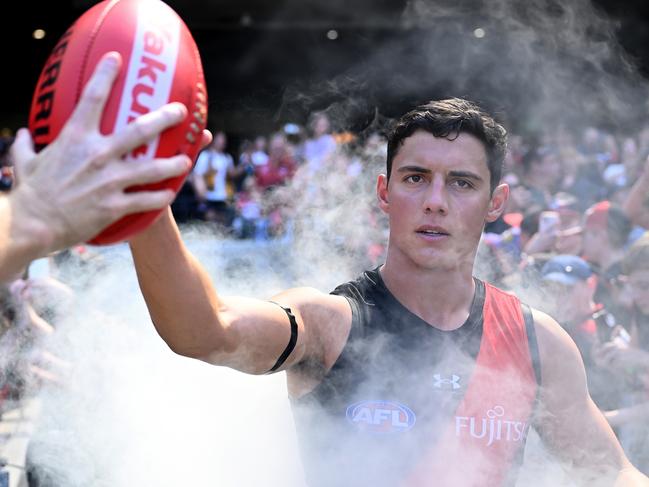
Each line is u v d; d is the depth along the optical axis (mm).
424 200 1512
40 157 923
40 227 892
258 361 1368
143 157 992
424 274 1539
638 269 2697
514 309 1613
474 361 1534
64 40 1104
